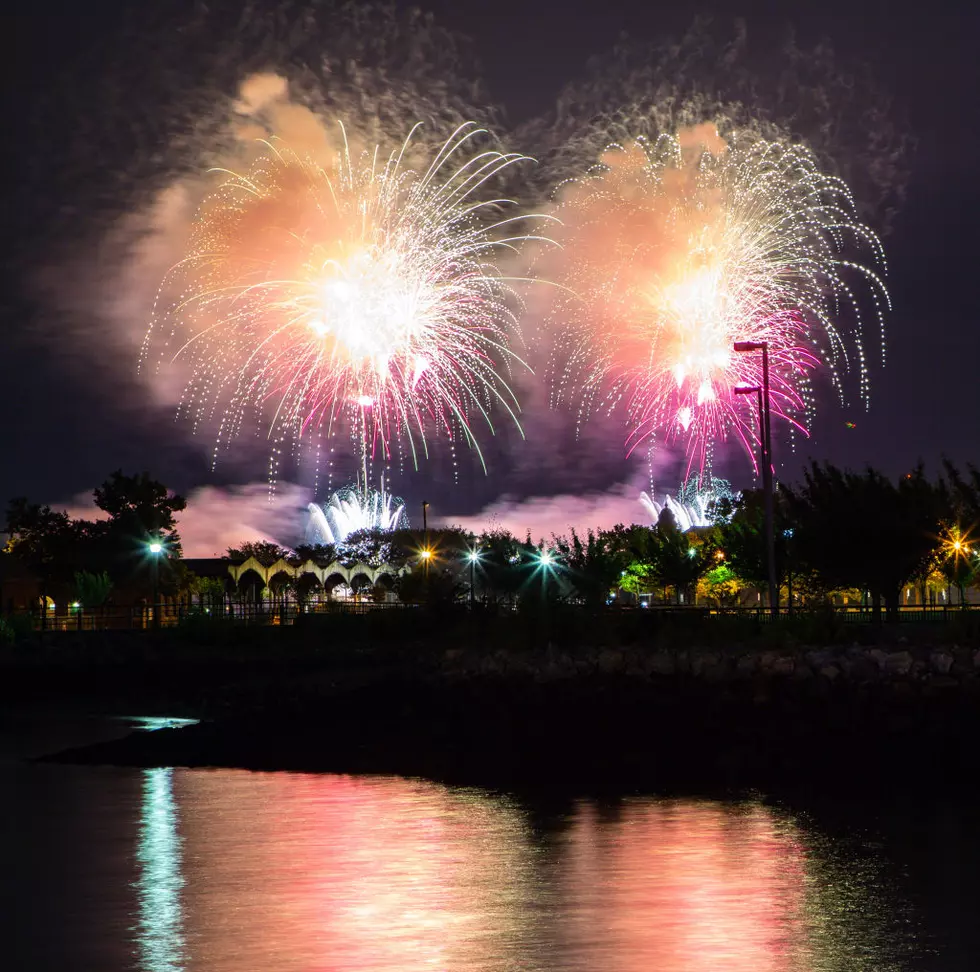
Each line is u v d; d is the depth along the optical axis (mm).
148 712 57531
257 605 91312
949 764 32344
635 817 26031
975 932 16375
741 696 39094
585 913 17594
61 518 123750
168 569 120188
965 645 41875
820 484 63250
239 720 44656
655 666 41844
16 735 47469
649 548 98188
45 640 75312
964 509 70312
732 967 14930
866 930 16531
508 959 15359
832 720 37125
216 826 25703
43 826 25875
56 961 15680
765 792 29203
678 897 18531
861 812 26156
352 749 38844
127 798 29984
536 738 39344
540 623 54312
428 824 25562
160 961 15594
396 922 17266
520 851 22406
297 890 19438
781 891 18844
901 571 61438
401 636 68000
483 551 95500
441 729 41344
